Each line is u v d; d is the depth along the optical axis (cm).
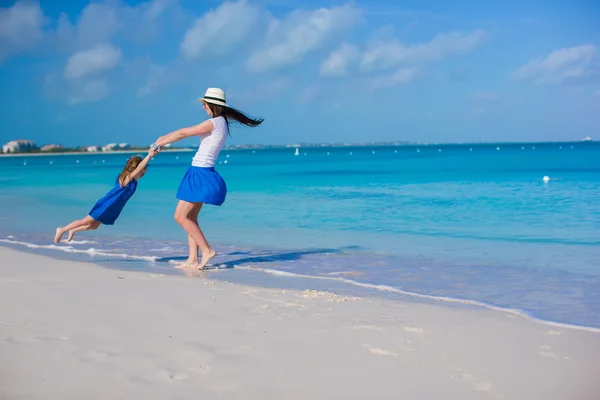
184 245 1006
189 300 577
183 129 782
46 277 688
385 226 1198
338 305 569
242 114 819
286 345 440
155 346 433
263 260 862
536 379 382
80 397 341
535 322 518
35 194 2114
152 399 340
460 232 1102
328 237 1076
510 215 1319
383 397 351
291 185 2400
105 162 7619
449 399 350
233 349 429
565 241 984
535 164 4156
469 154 8869
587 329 496
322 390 359
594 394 359
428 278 729
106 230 1185
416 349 437
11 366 388
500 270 774
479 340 461
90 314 518
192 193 772
